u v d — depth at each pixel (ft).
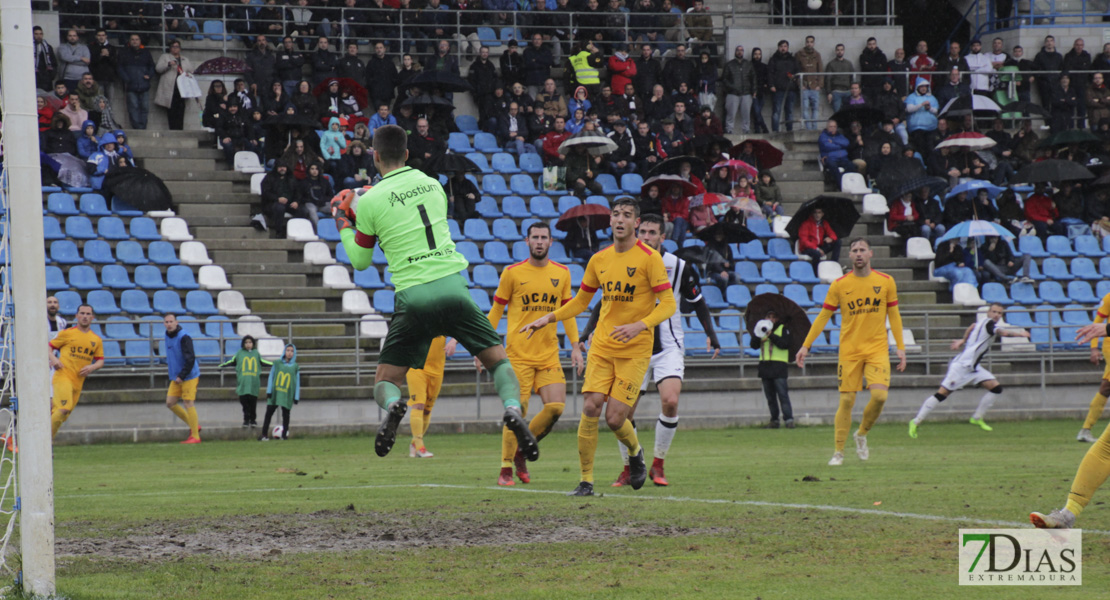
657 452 51.19
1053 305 123.65
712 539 35.29
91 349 78.48
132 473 62.49
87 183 119.24
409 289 34.68
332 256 121.39
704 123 137.08
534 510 42.06
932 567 30.60
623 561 31.89
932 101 145.59
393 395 34.35
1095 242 132.36
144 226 116.78
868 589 27.94
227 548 34.81
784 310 96.89
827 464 61.98
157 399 96.02
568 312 46.55
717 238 118.11
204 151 131.64
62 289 106.52
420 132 126.21
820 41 159.43
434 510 42.57
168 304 107.24
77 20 138.72
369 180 125.39
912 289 125.70
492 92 140.26
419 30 148.87
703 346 109.81
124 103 138.41
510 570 30.76
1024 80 152.56
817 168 146.30
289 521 40.22
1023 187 142.72
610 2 154.61
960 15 182.29
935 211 132.87
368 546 34.88
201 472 62.80
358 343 102.01
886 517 39.19
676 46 155.22
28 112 27.25
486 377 103.45
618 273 45.47
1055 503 42.27
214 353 103.55
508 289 54.19
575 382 98.78
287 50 135.13
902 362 61.87
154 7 143.84
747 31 158.10
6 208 27.63
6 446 29.27
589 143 128.77
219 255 116.26
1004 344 112.98
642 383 46.91
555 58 151.43
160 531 38.22
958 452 69.92
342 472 61.26
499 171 135.13
